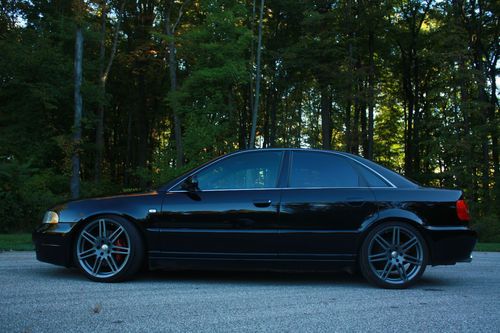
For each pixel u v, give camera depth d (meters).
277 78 29.86
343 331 3.74
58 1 29.83
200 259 5.54
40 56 26.22
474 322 4.02
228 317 4.13
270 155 5.81
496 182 23.62
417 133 34.25
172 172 21.91
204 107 22.06
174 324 3.89
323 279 6.01
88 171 37.03
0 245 9.30
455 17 25.23
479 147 24.28
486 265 7.72
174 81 27.58
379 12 25.98
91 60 32.16
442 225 5.47
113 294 4.98
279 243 5.46
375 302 4.76
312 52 25.59
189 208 5.57
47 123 28.25
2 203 13.07
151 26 32.62
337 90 26.66
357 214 5.46
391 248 5.48
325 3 25.64
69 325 3.82
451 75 21.94
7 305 4.45
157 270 6.48
